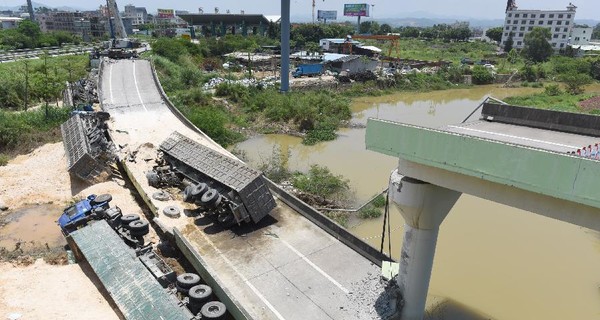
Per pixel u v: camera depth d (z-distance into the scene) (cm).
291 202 2661
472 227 2850
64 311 1769
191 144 3058
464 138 1312
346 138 5081
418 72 9894
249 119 5666
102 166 3170
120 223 2275
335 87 8294
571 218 1214
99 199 2450
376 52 11806
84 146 3173
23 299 1827
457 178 1412
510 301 2097
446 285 2208
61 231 2462
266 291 1878
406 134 1461
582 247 2625
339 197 3225
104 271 1864
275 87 7162
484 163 1285
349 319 1706
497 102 2020
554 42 16600
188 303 1728
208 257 2127
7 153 3625
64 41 12081
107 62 7012
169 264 2167
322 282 1938
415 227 1639
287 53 6762
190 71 7612
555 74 10825
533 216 3016
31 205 2795
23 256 2191
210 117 4719
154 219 2466
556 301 2106
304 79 8288
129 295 1709
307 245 2239
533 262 2445
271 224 2453
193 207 2672
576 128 1736
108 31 15400
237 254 2153
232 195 2406
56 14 18688
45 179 3144
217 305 1648
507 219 2972
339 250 2194
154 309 1616
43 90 5425
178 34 16725
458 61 12319
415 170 1517
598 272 2359
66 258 2202
